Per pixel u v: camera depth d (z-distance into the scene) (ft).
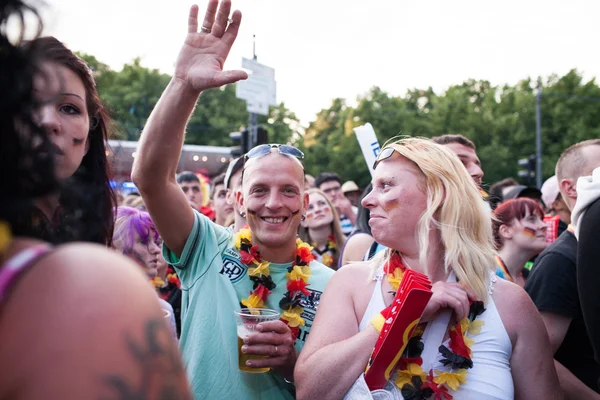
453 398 5.63
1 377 1.86
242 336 6.77
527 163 81.61
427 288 5.44
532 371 6.05
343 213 23.38
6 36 2.29
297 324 7.48
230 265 7.90
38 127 2.34
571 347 8.25
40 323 1.92
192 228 7.87
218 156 92.58
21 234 2.39
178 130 7.04
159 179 7.22
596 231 6.17
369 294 6.43
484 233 6.46
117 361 1.94
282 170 7.91
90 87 5.80
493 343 5.93
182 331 7.67
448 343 5.90
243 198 8.35
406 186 6.35
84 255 2.17
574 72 163.84
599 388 7.70
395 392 5.60
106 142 6.26
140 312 2.09
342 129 177.68
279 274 8.02
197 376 7.17
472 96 199.93
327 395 5.68
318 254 16.26
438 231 6.37
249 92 28.30
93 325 1.95
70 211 3.01
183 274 8.04
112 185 6.22
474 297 6.03
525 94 166.91
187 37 6.95
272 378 7.19
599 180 6.52
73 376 1.85
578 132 150.82
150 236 9.23
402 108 179.22
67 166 5.26
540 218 12.07
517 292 6.41
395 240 6.37
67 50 5.43
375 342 5.69
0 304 1.96
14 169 2.26
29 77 2.28
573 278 8.18
